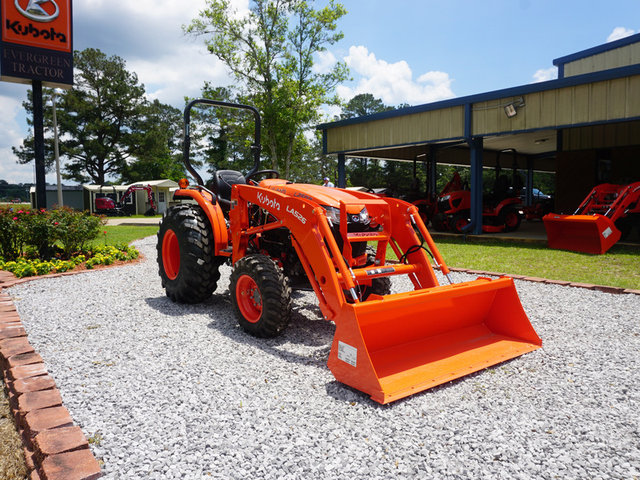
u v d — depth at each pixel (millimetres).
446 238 11539
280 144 22125
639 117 8195
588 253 8289
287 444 2162
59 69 11031
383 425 2346
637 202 8578
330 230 3205
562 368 3084
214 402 2588
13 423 2525
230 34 21594
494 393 2725
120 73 45969
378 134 12539
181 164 55500
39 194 10688
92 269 6973
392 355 3090
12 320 4016
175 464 2008
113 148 46844
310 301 5043
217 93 22250
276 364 3156
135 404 2555
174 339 3686
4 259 7293
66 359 3219
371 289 4172
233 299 3916
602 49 13688
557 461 2035
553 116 9281
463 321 3502
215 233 4523
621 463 2020
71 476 1859
